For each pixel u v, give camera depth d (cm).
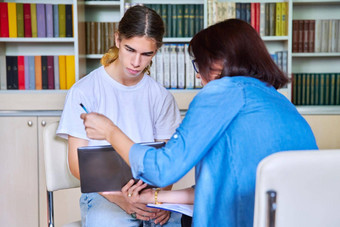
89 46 297
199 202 109
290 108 113
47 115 275
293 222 84
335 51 298
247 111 106
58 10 288
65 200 278
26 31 288
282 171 81
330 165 83
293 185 83
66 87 291
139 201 130
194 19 291
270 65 115
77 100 158
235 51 113
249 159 105
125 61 154
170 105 181
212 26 118
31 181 278
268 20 293
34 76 290
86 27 295
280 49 316
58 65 290
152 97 175
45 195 278
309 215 85
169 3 309
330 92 302
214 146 109
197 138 103
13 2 302
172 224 155
